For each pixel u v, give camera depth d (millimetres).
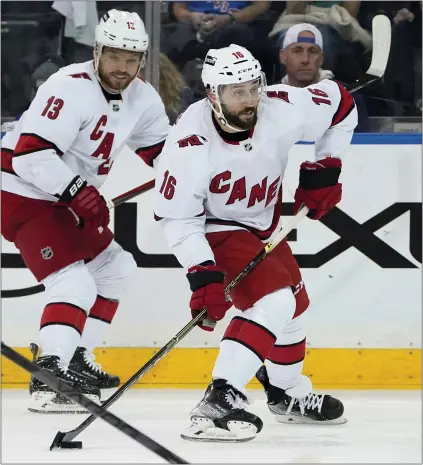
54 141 14406
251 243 12727
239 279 12234
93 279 15148
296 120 12703
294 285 13078
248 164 12398
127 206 17734
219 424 12125
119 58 14438
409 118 18594
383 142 17594
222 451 11664
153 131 16000
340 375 17609
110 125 15094
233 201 12680
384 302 17609
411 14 18609
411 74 18578
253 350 12039
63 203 14742
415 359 17594
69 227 14891
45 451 11727
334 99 13258
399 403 16094
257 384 17672
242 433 12117
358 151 17625
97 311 16250
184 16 18547
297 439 12711
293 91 12953
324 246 17609
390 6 18703
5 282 17688
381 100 18609
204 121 12352
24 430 13398
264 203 12945
